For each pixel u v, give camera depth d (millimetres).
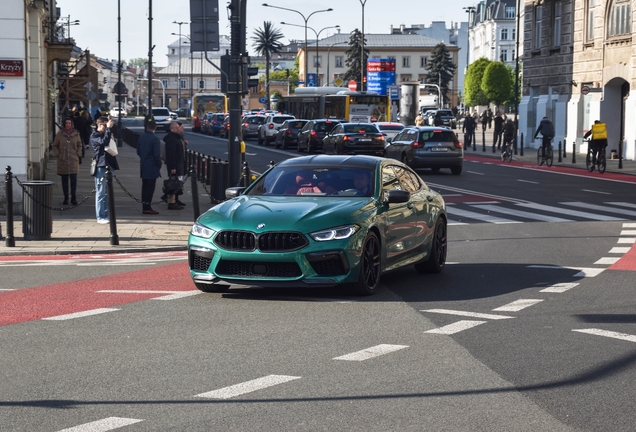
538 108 51562
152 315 8883
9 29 18719
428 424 5430
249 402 5891
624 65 41688
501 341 7742
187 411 5691
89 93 50156
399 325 8391
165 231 16141
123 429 5336
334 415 5602
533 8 52312
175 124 19688
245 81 18875
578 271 11984
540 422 5477
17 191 18859
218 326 8344
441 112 92938
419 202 11414
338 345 7555
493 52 148750
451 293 10242
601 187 27359
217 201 20141
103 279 11227
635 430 5328
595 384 6352
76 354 7242
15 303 9562
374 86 83938
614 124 43781
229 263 9602
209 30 18812
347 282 9586
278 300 9711
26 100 19016
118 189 25375
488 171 34719
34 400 5941
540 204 22359
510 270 12141
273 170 11164
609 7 43188
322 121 46312
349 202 10141
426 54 148250
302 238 9414
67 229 16328
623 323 8523
